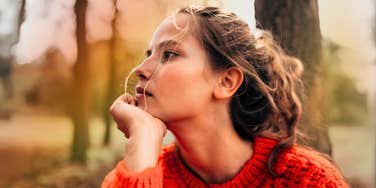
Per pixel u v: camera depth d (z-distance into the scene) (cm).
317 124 241
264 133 135
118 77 1199
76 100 1124
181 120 131
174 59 131
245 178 132
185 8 136
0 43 1339
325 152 238
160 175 126
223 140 133
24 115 1412
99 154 1062
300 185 127
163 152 146
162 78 130
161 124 131
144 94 132
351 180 852
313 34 254
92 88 1273
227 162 134
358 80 1436
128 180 124
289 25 250
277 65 142
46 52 1333
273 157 130
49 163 1057
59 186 946
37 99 1440
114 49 1174
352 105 1438
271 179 131
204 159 135
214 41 131
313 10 254
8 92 1432
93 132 1280
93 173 980
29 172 1023
